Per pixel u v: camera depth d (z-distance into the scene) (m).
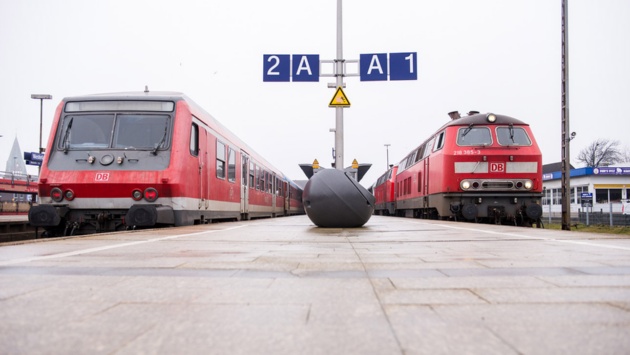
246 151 18.98
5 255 4.42
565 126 15.16
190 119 11.13
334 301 2.39
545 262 3.85
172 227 10.03
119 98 10.83
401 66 15.80
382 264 3.78
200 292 2.63
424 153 19.75
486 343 1.70
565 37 15.23
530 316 2.06
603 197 45.78
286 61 15.95
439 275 3.20
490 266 3.63
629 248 5.02
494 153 14.82
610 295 2.50
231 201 16.03
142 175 10.11
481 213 14.74
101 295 2.54
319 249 5.07
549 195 53.03
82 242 6.03
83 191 10.02
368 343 1.71
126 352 1.61
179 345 1.69
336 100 15.02
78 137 10.53
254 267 3.61
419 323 1.97
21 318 2.05
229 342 1.73
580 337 1.76
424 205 18.98
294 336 1.80
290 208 35.88
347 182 9.74
